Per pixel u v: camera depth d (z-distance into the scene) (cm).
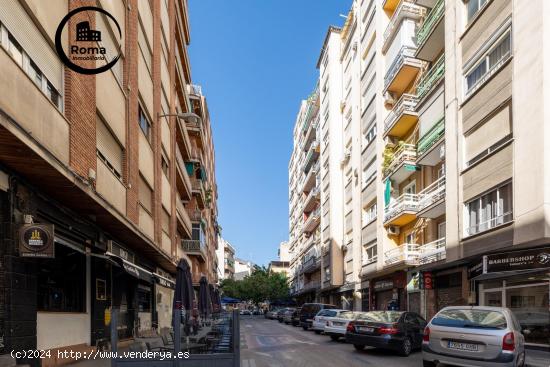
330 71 4112
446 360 836
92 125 1008
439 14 1806
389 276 2497
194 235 3472
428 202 1903
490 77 1409
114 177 1190
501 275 1448
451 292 1808
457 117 1616
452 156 1631
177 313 620
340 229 3831
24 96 691
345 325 1634
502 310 861
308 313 2452
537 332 1303
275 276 7575
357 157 3119
